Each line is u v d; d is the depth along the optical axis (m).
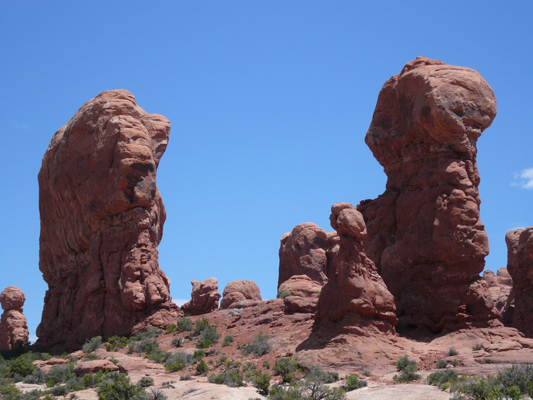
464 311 37.41
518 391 24.08
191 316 47.59
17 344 57.03
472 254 37.78
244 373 33.69
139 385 32.25
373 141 46.16
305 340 35.72
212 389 28.78
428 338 37.53
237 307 48.06
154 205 48.75
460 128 39.25
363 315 34.72
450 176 39.00
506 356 30.83
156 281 45.75
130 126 48.72
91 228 49.91
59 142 57.59
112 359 38.09
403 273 41.09
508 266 49.84
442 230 38.47
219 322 44.91
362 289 34.84
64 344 49.00
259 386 30.05
